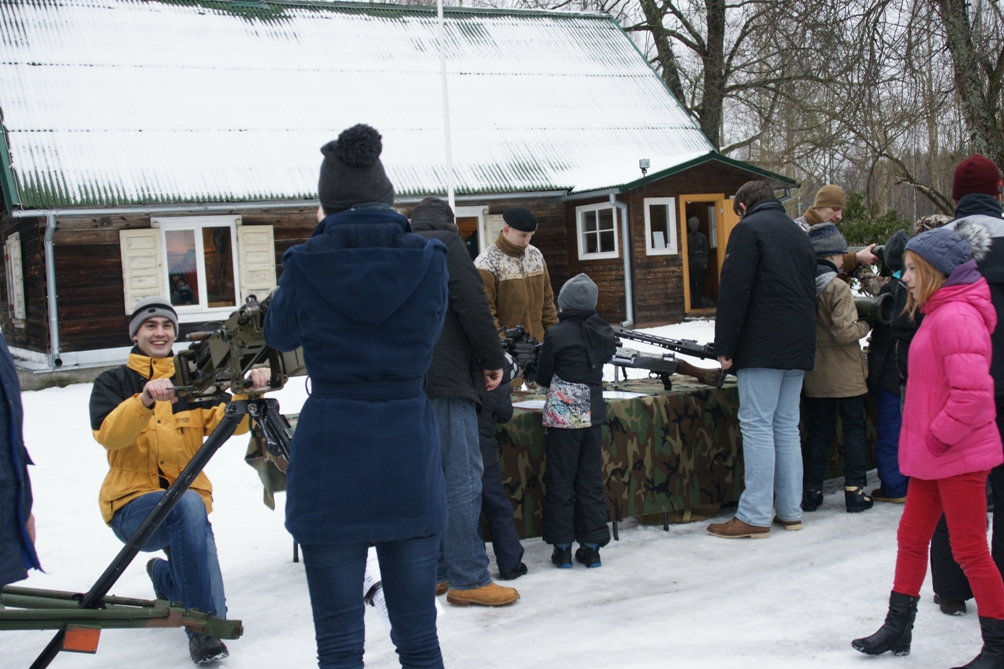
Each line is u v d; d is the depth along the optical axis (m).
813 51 15.43
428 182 16.17
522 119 18.53
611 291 16.91
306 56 18.06
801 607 3.81
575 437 4.45
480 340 3.81
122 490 3.70
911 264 3.36
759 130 28.19
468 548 4.02
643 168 15.82
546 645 3.53
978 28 14.87
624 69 20.97
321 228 2.48
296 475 2.42
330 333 2.39
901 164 17.00
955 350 3.15
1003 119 14.84
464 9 21.20
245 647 3.70
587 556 4.53
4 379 2.46
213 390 3.11
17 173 13.44
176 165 14.57
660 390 5.35
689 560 4.57
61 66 15.59
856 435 5.31
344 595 2.44
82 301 13.75
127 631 3.98
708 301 17.75
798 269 4.75
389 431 2.42
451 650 3.53
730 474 5.30
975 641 3.46
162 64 16.45
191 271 14.62
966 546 3.15
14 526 2.48
